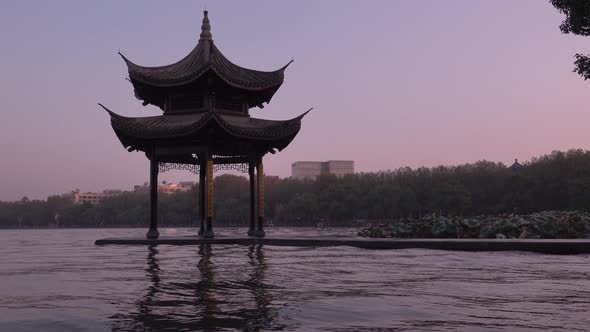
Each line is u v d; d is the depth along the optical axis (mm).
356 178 166125
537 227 30828
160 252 19031
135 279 9992
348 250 19375
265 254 17234
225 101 31750
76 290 8500
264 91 32375
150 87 30922
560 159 125812
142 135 29234
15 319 6148
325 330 5434
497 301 7062
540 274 10438
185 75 29969
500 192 132875
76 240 40844
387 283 9094
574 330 5262
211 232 29000
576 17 22891
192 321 5941
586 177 113375
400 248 20297
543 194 122938
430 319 5910
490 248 18656
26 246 26516
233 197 180875
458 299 7258
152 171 30422
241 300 7316
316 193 162375
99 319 6102
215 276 10414
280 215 163000
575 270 11273
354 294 7812
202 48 32781
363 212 146250
